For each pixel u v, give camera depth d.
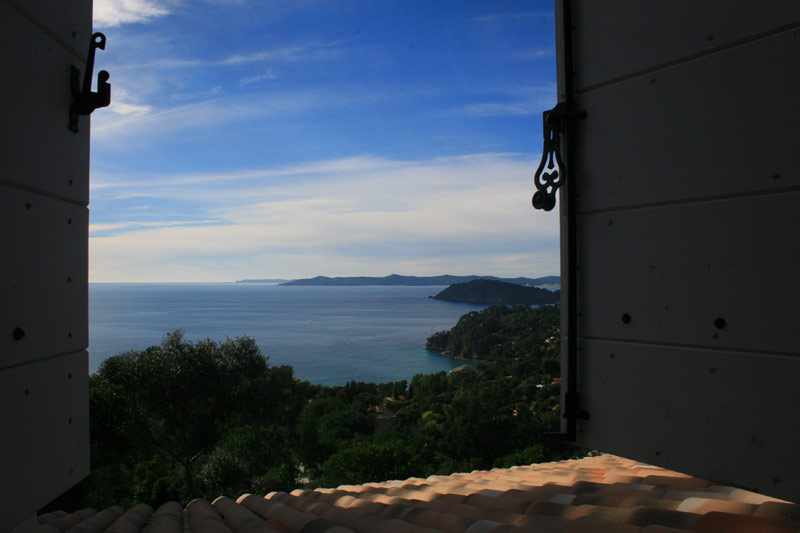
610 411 1.58
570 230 1.67
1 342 1.26
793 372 1.22
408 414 39.09
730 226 1.33
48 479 1.48
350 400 46.53
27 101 1.37
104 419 13.43
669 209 1.45
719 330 1.34
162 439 15.29
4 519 1.27
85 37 1.71
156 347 14.34
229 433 18.41
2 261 1.27
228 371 14.56
